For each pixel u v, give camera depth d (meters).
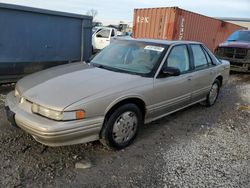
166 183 3.18
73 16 7.02
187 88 5.05
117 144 3.79
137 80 4.02
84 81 3.76
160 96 4.35
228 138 4.63
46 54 6.75
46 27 6.59
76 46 7.35
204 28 15.28
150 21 13.65
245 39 11.80
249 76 11.55
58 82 3.72
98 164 3.48
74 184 3.05
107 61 4.71
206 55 5.93
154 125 4.95
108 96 3.50
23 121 3.29
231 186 3.22
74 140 3.30
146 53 4.62
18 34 6.14
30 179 3.07
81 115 3.26
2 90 6.28
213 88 6.33
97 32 17.81
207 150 4.10
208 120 5.48
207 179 3.32
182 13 13.05
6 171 3.18
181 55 4.99
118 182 3.14
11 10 5.91
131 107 3.86
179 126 5.01
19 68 6.32
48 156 3.57
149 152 3.90
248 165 3.74
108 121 3.61
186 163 3.67
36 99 3.35
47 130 3.10
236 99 7.46
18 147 3.72
